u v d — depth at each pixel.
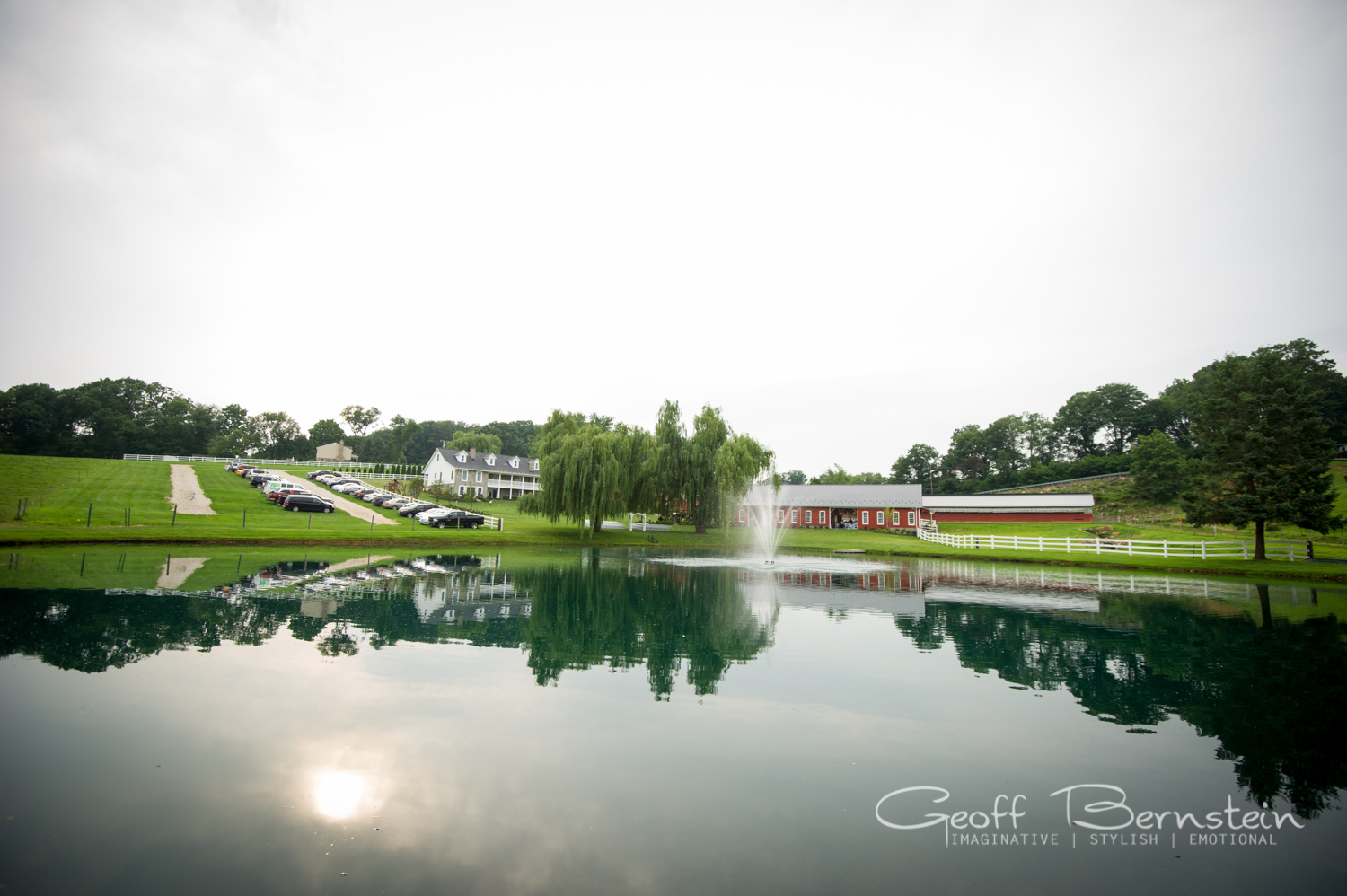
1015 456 115.25
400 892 5.37
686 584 26.09
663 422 55.91
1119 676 12.64
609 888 5.52
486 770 7.85
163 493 52.12
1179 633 16.77
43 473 56.16
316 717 9.28
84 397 111.62
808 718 10.05
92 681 10.36
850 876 5.89
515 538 46.06
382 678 11.30
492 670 12.14
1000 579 29.50
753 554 43.88
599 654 13.81
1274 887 5.96
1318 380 78.50
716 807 7.15
